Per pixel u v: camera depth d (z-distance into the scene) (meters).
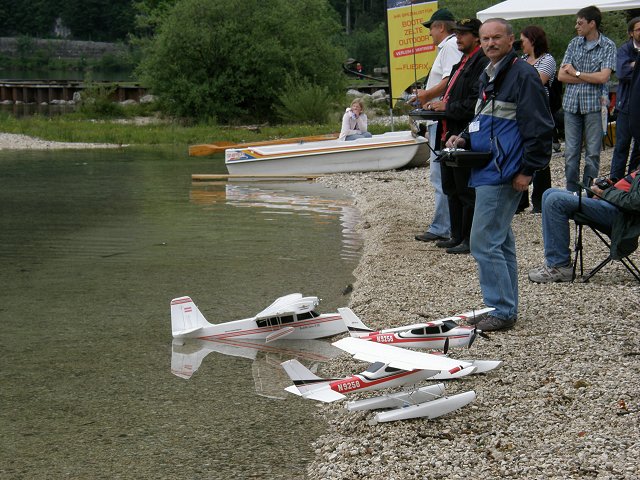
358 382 4.66
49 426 5.20
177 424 5.21
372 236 10.73
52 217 12.65
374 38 64.75
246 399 5.60
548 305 6.86
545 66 10.17
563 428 4.68
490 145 6.04
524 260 8.51
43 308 7.75
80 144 25.48
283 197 14.68
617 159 10.17
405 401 4.88
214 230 11.52
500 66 5.98
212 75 34.88
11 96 50.53
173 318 6.78
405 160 17.41
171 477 4.53
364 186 15.45
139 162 20.58
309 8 36.84
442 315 6.80
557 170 14.58
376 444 4.71
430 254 9.20
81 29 118.12
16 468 4.66
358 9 92.44
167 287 8.47
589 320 6.43
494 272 6.25
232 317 7.37
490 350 5.91
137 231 11.49
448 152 6.17
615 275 7.73
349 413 5.19
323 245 10.45
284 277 8.80
